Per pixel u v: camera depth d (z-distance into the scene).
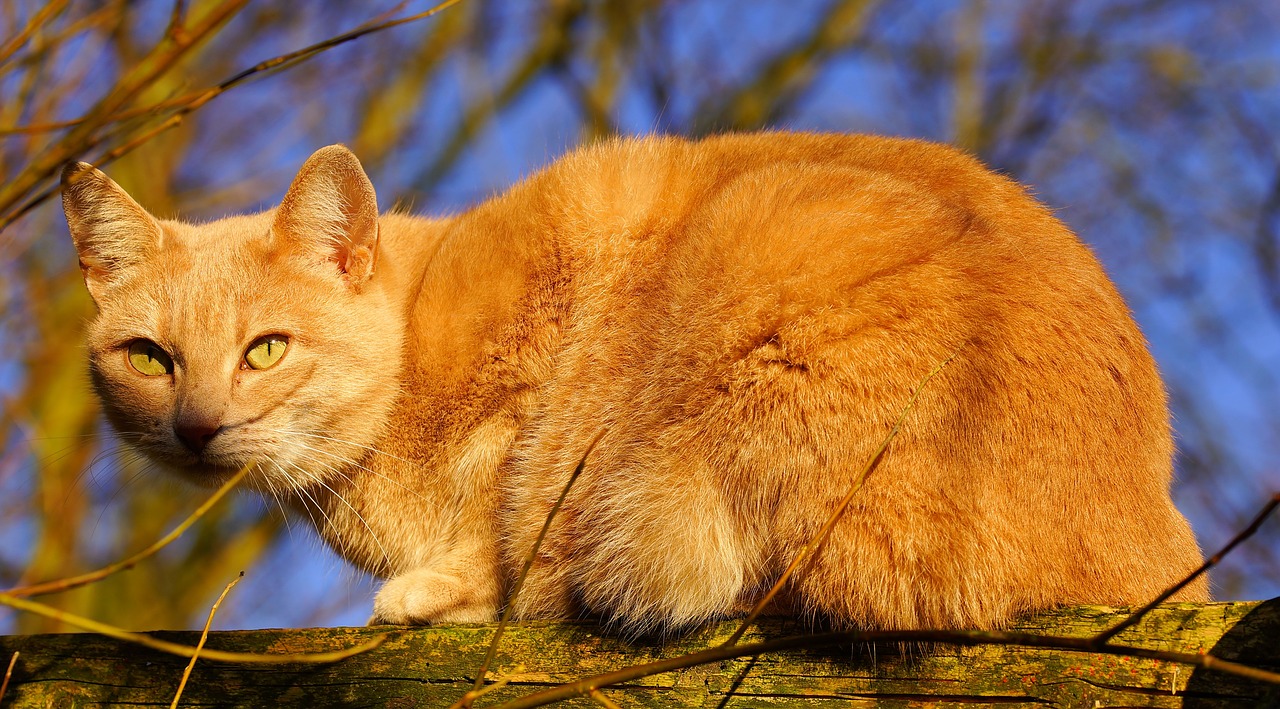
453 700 3.42
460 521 4.31
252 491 4.70
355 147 9.02
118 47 7.44
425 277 4.49
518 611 4.00
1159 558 3.47
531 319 4.21
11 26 5.50
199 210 8.54
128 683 3.44
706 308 3.64
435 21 9.48
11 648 3.47
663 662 2.88
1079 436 3.35
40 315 7.94
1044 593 3.27
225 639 3.49
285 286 4.38
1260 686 2.84
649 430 3.69
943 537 3.25
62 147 2.70
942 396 3.28
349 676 3.44
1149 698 2.93
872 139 4.45
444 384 4.31
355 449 4.42
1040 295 3.47
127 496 8.55
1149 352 3.86
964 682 3.12
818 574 3.32
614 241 4.14
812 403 3.36
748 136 4.60
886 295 3.40
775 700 3.22
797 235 3.58
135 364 4.38
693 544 3.55
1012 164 9.88
